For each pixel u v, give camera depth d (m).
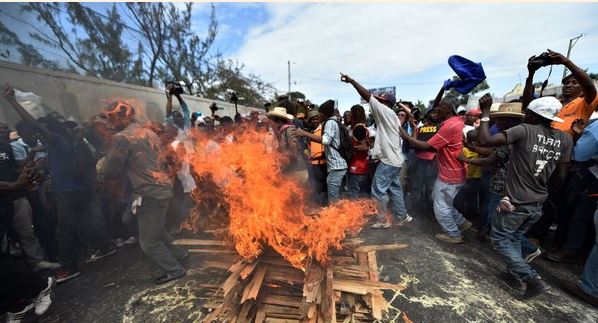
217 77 18.12
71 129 3.30
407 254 3.30
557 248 3.36
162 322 2.32
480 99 2.67
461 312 2.37
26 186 2.27
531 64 3.00
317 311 1.90
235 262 2.20
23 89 4.01
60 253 3.00
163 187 2.76
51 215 3.22
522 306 2.45
